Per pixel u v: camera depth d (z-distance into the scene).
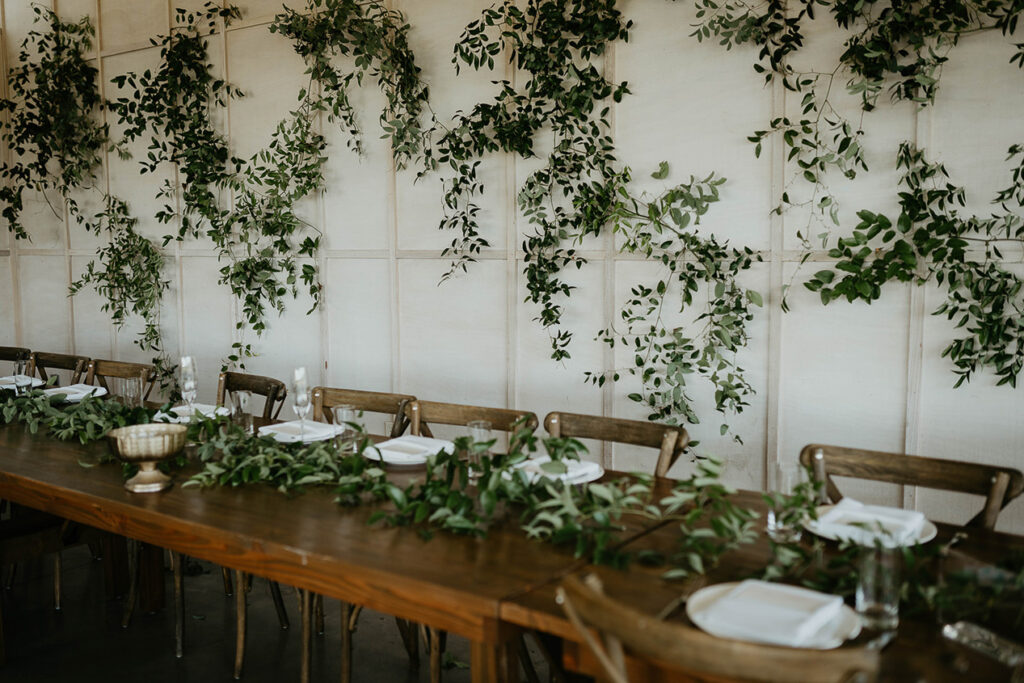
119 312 5.82
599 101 3.79
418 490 2.31
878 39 3.05
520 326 4.12
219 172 5.16
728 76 3.46
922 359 3.14
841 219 3.24
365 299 4.71
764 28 3.31
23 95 6.29
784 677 1.12
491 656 1.61
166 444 2.32
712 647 1.15
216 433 2.77
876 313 3.22
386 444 2.71
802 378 3.39
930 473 2.17
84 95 5.78
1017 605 1.40
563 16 3.75
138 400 3.10
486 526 2.00
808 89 3.28
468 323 4.31
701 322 3.60
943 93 3.01
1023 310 2.92
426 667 2.89
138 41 5.48
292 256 4.96
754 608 1.43
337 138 4.70
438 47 4.25
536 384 4.10
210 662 2.90
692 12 3.52
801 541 1.88
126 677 2.79
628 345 3.80
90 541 3.09
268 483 2.44
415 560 1.78
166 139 5.43
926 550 1.79
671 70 3.59
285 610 3.36
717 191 3.48
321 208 4.82
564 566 1.75
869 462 2.26
